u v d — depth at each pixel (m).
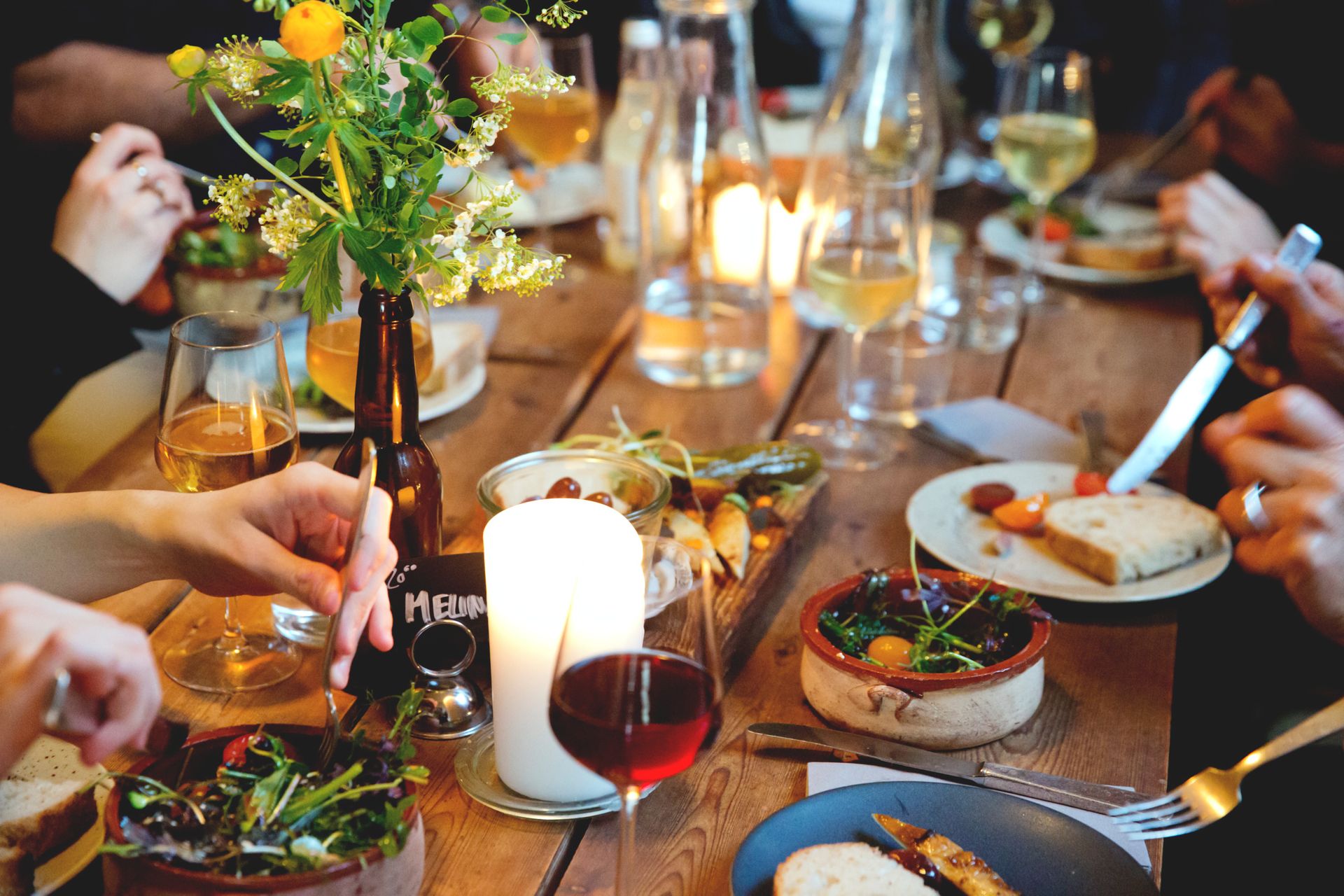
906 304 1.89
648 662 0.72
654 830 0.90
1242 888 1.48
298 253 0.90
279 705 1.01
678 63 1.62
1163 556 1.23
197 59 0.84
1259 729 1.75
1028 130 1.97
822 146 2.03
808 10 3.43
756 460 1.33
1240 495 1.25
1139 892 0.78
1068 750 1.01
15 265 1.62
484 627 1.01
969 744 0.99
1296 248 1.37
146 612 1.14
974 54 3.32
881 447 1.55
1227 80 2.49
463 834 0.88
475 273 0.95
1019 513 1.31
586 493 1.12
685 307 1.70
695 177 1.66
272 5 0.85
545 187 2.07
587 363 1.76
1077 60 1.97
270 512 0.92
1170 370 1.80
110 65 2.25
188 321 1.04
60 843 0.79
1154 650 1.15
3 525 0.96
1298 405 1.23
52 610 0.70
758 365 1.73
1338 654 1.85
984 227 2.27
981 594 1.04
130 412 1.60
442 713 0.98
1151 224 2.25
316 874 0.70
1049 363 1.83
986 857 0.83
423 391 1.57
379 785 0.76
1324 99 2.36
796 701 1.07
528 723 0.88
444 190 1.88
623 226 2.08
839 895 0.77
